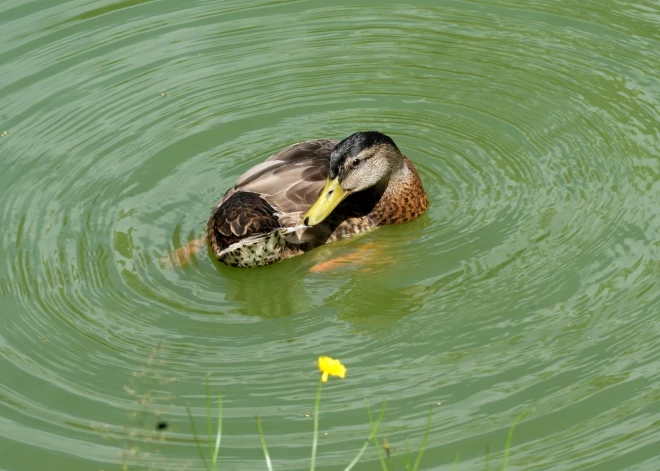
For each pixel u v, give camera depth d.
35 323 9.71
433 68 13.65
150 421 8.40
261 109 13.05
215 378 8.91
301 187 10.71
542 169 11.77
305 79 13.55
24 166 12.02
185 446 8.09
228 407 8.53
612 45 13.79
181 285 10.28
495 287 9.94
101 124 12.72
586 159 11.84
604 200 11.09
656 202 10.95
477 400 8.45
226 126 12.74
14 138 12.44
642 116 12.48
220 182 11.79
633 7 14.52
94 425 8.37
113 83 13.38
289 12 14.73
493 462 7.77
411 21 14.55
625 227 10.60
